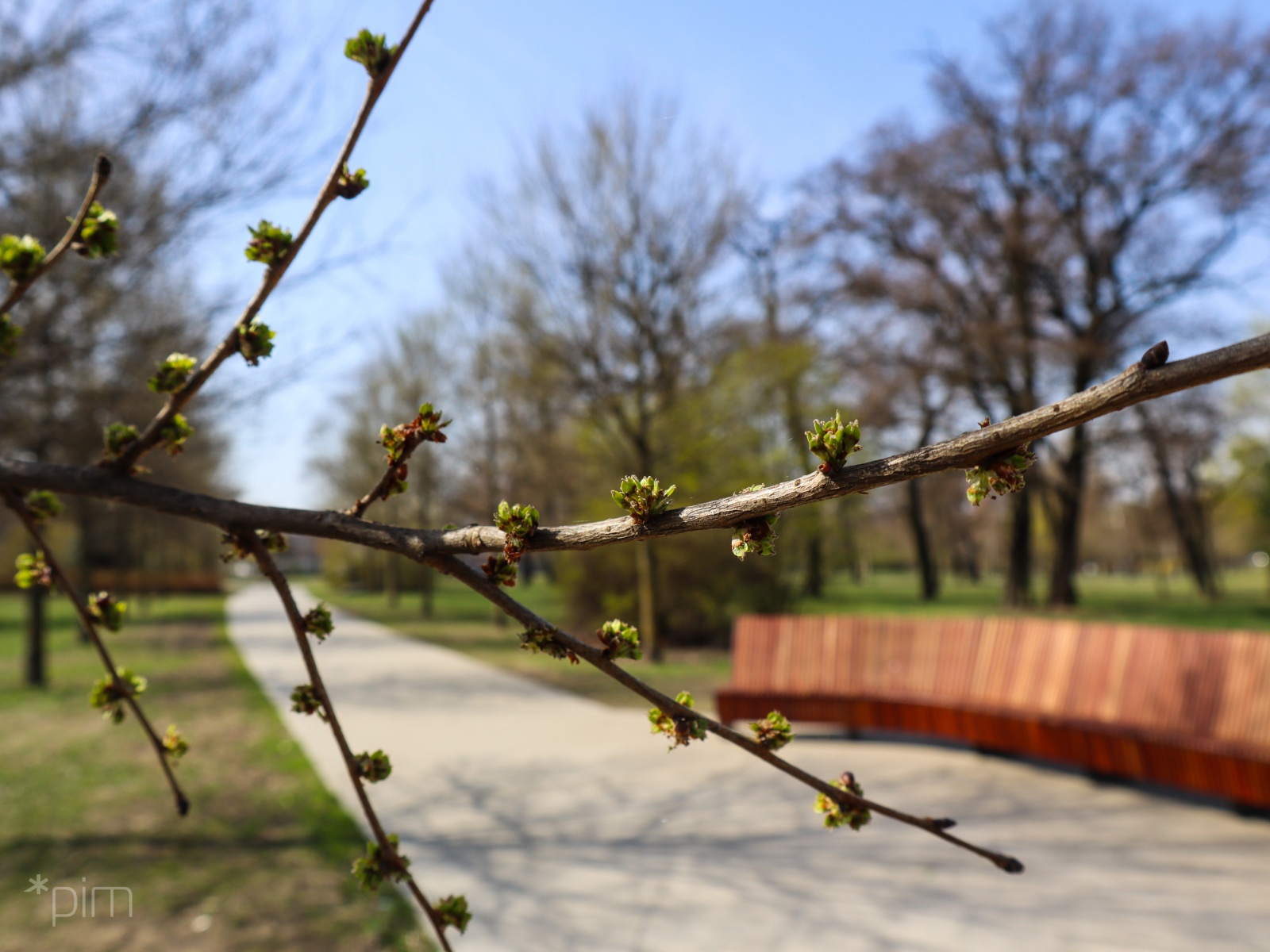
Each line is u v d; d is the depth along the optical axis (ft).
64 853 17.08
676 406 48.37
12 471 3.65
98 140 17.99
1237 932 13.03
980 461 2.22
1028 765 23.06
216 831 18.35
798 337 60.29
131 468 3.71
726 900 14.79
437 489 71.36
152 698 35.78
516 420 61.82
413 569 126.41
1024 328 69.26
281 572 3.61
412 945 13.25
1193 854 16.31
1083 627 22.35
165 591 129.18
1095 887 14.88
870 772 22.56
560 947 13.20
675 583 51.42
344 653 53.72
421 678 41.60
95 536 87.92
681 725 3.20
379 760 3.81
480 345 61.82
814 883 15.38
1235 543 137.08
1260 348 1.78
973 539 165.37
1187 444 72.08
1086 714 21.65
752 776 22.30
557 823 18.94
